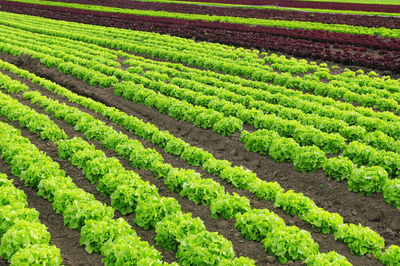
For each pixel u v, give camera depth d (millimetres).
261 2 57500
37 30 36312
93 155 12281
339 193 11898
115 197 10250
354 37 32250
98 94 19859
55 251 8211
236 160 14109
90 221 9000
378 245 9180
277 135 14195
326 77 23266
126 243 8312
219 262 8125
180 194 11227
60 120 16141
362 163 13156
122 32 35406
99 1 59562
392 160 12430
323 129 15516
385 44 29516
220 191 10883
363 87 20469
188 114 16406
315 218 9992
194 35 34344
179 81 20922
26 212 9203
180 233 8945
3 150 12578
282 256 8656
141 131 15023
